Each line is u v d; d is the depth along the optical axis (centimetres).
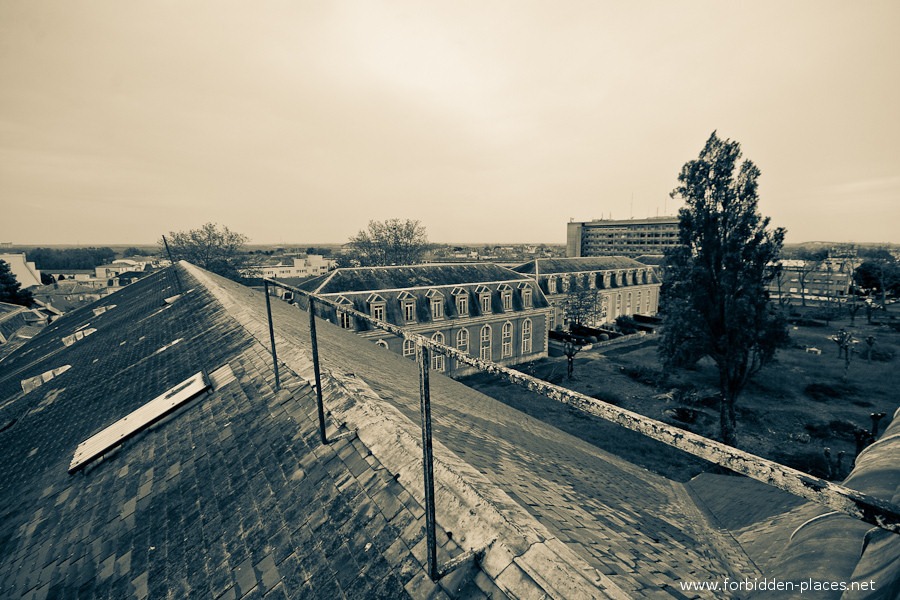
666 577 389
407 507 336
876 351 4250
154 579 395
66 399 1145
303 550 351
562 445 985
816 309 7288
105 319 2273
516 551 257
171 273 2992
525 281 4147
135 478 587
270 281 586
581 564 247
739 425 2547
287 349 768
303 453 471
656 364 3850
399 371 1085
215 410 688
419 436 416
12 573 490
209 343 1077
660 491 931
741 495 908
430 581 268
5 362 2564
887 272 7856
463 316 3688
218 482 499
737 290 2138
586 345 4541
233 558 379
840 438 2356
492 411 1035
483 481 352
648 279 6488
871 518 94
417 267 3888
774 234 2062
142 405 845
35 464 805
